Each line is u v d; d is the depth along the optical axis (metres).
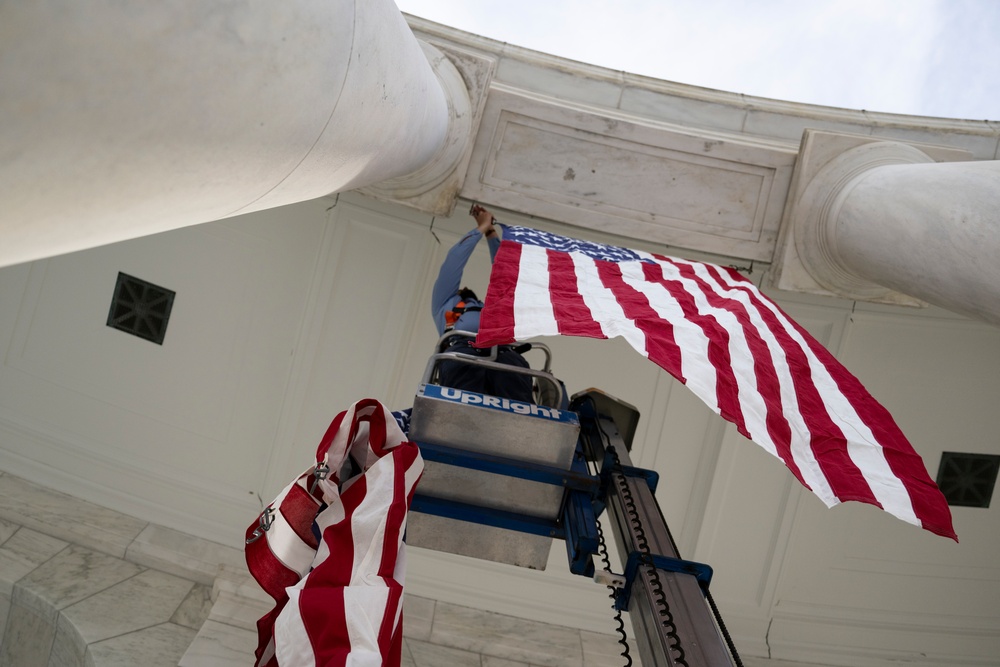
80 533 9.02
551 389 5.13
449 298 6.13
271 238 9.29
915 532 9.48
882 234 5.98
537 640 9.01
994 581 9.64
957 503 9.37
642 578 3.09
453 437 4.20
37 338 9.91
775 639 9.66
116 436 9.77
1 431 9.93
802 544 9.53
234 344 9.55
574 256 5.50
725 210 8.26
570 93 8.74
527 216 8.70
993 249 4.39
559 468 4.21
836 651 9.68
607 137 8.27
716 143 8.14
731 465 9.40
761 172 8.18
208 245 9.46
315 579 2.91
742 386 4.01
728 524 9.54
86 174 1.18
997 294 4.39
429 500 4.22
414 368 9.41
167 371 9.70
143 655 7.54
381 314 9.23
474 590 9.38
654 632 2.81
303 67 1.70
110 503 9.66
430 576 9.39
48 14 0.90
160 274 9.61
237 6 1.33
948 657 9.79
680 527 9.67
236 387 9.59
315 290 9.15
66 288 9.80
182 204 1.66
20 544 8.80
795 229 7.84
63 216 1.24
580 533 3.79
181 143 1.37
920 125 8.18
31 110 0.95
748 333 4.58
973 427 9.18
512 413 4.14
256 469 9.62
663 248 8.74
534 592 9.44
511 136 8.26
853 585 9.67
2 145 0.95
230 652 7.52
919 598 9.69
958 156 7.48
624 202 8.30
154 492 9.66
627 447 4.59
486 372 5.04
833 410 4.25
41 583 8.28
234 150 1.61
